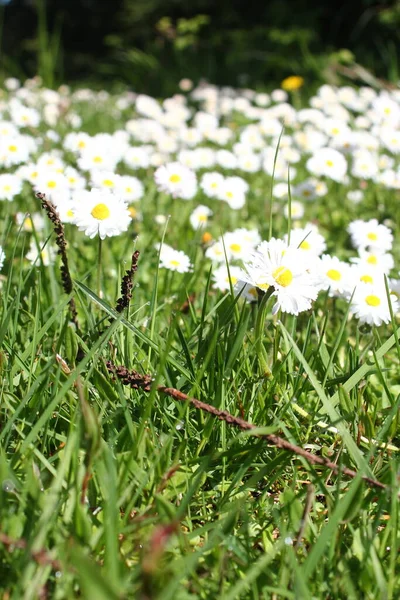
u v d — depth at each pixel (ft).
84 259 2.47
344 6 9.06
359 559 1.57
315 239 2.27
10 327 1.90
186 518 1.63
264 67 8.18
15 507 1.57
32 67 11.88
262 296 1.83
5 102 5.37
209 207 3.19
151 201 3.14
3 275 2.32
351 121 4.40
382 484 1.61
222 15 10.10
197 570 1.56
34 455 1.65
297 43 8.52
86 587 1.33
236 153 3.80
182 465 1.70
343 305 2.36
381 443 1.78
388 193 3.42
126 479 1.61
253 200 3.38
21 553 1.51
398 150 3.32
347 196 3.43
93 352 1.68
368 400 1.90
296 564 1.49
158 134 3.93
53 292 2.04
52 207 1.87
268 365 1.89
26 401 1.69
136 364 1.86
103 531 1.54
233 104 5.36
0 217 2.73
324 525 1.63
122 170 3.46
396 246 2.81
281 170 3.50
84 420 1.59
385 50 8.27
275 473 1.74
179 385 1.80
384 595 1.50
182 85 7.23
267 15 9.52
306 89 6.86
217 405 1.74
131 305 2.01
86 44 14.89
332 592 1.53
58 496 1.58
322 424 1.82
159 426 1.79
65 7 14.84
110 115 5.68
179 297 2.22
